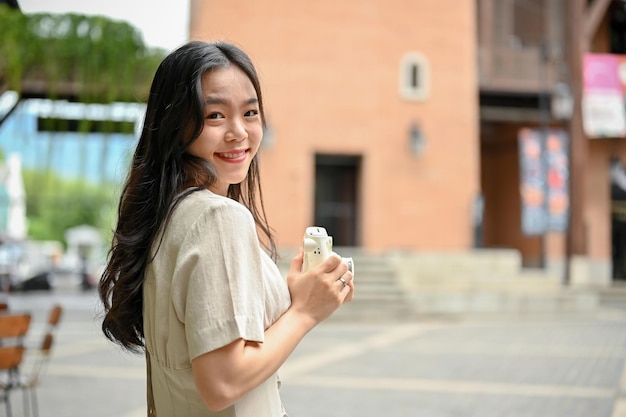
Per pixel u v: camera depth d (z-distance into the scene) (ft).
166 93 4.14
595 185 75.41
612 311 54.19
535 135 64.34
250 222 3.86
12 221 114.42
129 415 17.53
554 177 64.08
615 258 76.43
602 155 75.46
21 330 14.24
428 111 61.98
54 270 96.99
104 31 50.42
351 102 61.11
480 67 68.64
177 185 4.02
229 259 3.68
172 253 3.83
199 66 4.06
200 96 4.03
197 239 3.71
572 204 67.77
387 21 61.93
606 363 27.53
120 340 4.35
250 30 59.93
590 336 37.45
